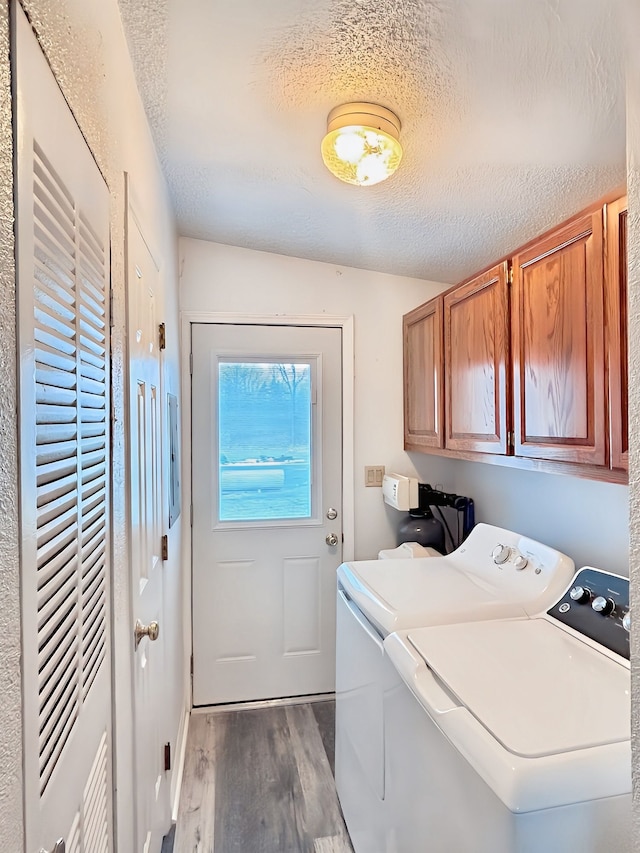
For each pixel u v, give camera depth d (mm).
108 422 939
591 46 990
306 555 2621
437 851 1054
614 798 860
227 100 1339
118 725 1002
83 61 808
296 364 2596
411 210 1864
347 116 1297
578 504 1773
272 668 2605
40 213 582
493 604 1509
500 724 957
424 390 2326
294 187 1808
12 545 499
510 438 1554
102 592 879
